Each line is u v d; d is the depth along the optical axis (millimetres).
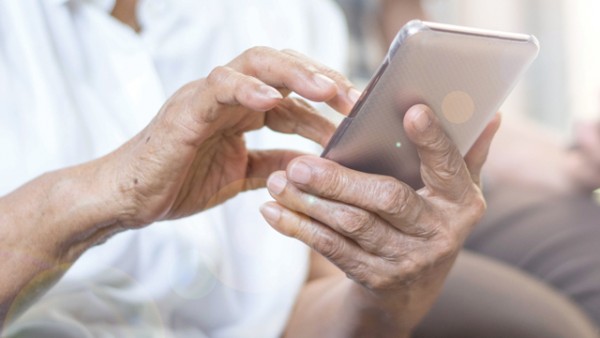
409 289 975
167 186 863
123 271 1137
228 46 1343
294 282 1288
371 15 2150
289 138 1361
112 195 878
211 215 1229
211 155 962
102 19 1195
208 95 794
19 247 912
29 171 1083
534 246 1795
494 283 1396
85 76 1180
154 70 1199
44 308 1039
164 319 1183
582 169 1956
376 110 804
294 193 840
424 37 737
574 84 3291
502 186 2012
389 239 858
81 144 1119
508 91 848
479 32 764
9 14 1122
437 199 866
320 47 1523
